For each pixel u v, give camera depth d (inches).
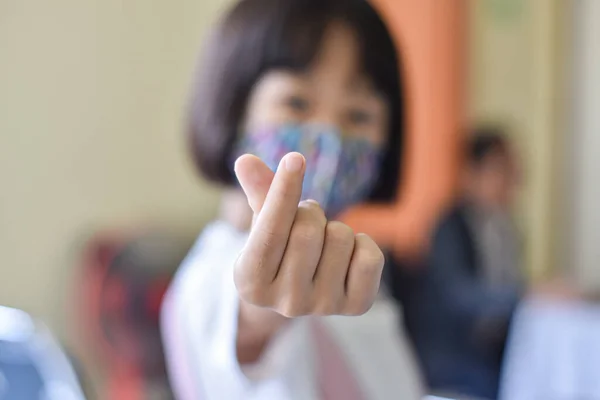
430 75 81.3
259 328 23.6
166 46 77.5
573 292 69.6
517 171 88.6
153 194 77.0
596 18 89.4
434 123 81.8
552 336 58.4
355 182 27.5
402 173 29.4
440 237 77.2
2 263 65.7
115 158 73.9
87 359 65.2
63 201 69.8
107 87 72.9
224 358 23.4
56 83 68.8
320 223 17.9
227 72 26.9
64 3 69.1
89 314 65.4
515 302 71.1
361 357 26.9
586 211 91.4
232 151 27.4
